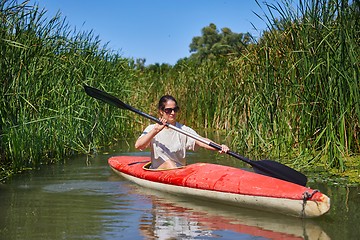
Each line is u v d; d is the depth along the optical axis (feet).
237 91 32.68
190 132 19.76
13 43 22.53
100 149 31.14
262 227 13.39
